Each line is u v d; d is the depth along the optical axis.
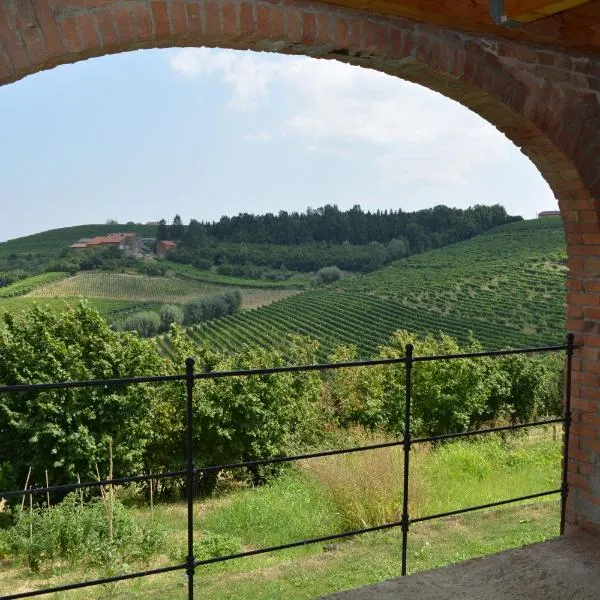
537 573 3.00
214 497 12.66
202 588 4.77
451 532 5.62
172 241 80.31
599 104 3.57
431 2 2.72
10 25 2.16
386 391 16.34
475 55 3.15
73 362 12.26
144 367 12.98
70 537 6.61
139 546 6.79
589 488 3.66
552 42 3.29
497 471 9.30
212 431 13.36
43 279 67.12
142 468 12.86
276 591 4.53
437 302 60.09
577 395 3.71
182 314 60.72
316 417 15.77
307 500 7.81
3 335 12.12
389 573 4.72
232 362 15.06
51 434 11.87
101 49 2.39
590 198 3.54
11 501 11.32
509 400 17.64
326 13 2.76
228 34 2.58
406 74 3.22
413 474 7.07
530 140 3.52
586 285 3.65
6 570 6.59
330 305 62.94
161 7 2.42
